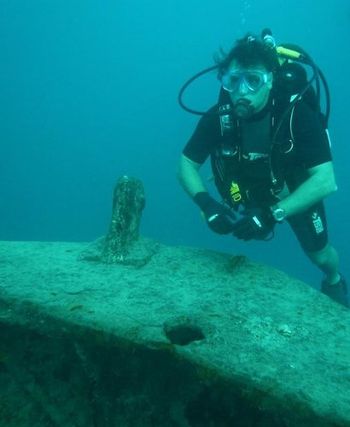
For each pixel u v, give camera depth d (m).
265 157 2.47
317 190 2.24
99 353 1.66
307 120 2.35
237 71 2.29
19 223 28.72
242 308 1.83
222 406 1.54
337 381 1.41
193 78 2.63
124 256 2.23
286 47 2.82
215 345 1.52
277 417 1.32
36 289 1.80
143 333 1.52
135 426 1.59
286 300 1.97
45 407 1.69
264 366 1.43
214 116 2.54
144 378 1.63
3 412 1.68
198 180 2.55
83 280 1.97
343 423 1.20
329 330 1.75
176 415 1.57
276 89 2.38
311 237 3.33
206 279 2.10
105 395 1.65
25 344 1.79
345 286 4.05
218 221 2.25
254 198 2.61
